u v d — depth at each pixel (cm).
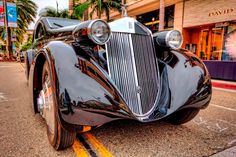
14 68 1343
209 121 312
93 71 200
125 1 1491
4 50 3547
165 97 227
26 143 234
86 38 220
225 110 376
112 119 188
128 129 273
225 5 1034
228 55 1077
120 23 235
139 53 237
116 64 220
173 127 284
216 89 633
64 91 180
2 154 210
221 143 238
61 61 196
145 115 214
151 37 255
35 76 265
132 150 220
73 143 216
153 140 244
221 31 1100
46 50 215
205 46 1215
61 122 179
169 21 1440
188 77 239
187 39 1319
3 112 350
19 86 618
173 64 251
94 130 267
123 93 215
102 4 1658
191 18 1236
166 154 212
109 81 202
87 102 180
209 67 896
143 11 1584
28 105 396
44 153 212
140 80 228
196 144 235
